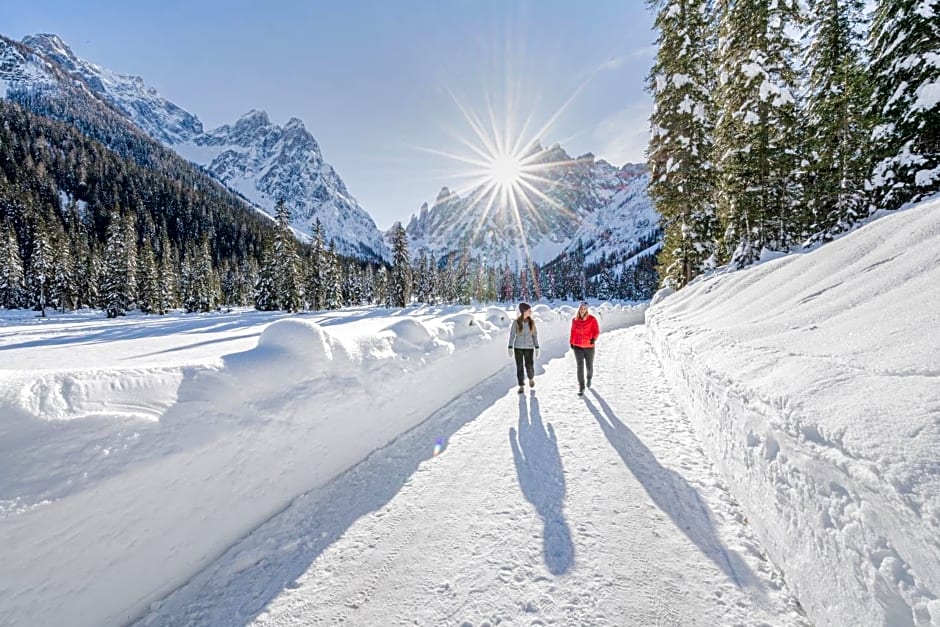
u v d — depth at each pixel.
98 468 1.92
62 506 1.76
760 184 12.30
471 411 5.39
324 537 2.72
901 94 8.99
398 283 58.34
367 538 2.71
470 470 3.66
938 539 1.15
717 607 2.04
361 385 3.94
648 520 2.80
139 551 2.06
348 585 2.31
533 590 2.22
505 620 2.05
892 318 2.52
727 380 3.10
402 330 5.57
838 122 12.41
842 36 12.45
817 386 2.12
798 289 4.67
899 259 3.42
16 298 50.94
